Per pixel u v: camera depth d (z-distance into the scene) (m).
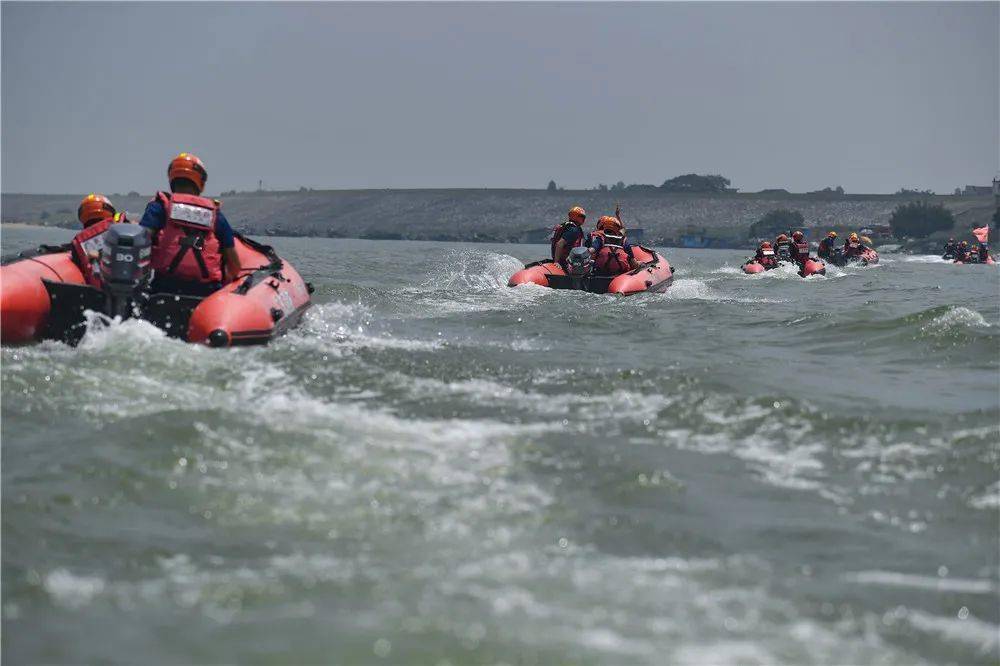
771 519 12.88
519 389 19.62
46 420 15.49
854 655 9.12
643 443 16.08
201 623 9.25
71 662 8.44
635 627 9.48
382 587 10.19
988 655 9.23
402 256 111.69
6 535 11.16
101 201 28.06
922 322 30.89
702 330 31.41
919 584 10.89
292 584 10.19
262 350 22.06
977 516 13.20
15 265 24.14
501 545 11.48
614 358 24.38
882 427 17.41
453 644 8.97
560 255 47.03
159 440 14.48
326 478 13.42
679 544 11.84
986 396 20.50
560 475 14.10
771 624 9.70
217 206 25.48
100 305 23.55
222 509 12.20
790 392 20.17
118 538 11.26
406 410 17.44
